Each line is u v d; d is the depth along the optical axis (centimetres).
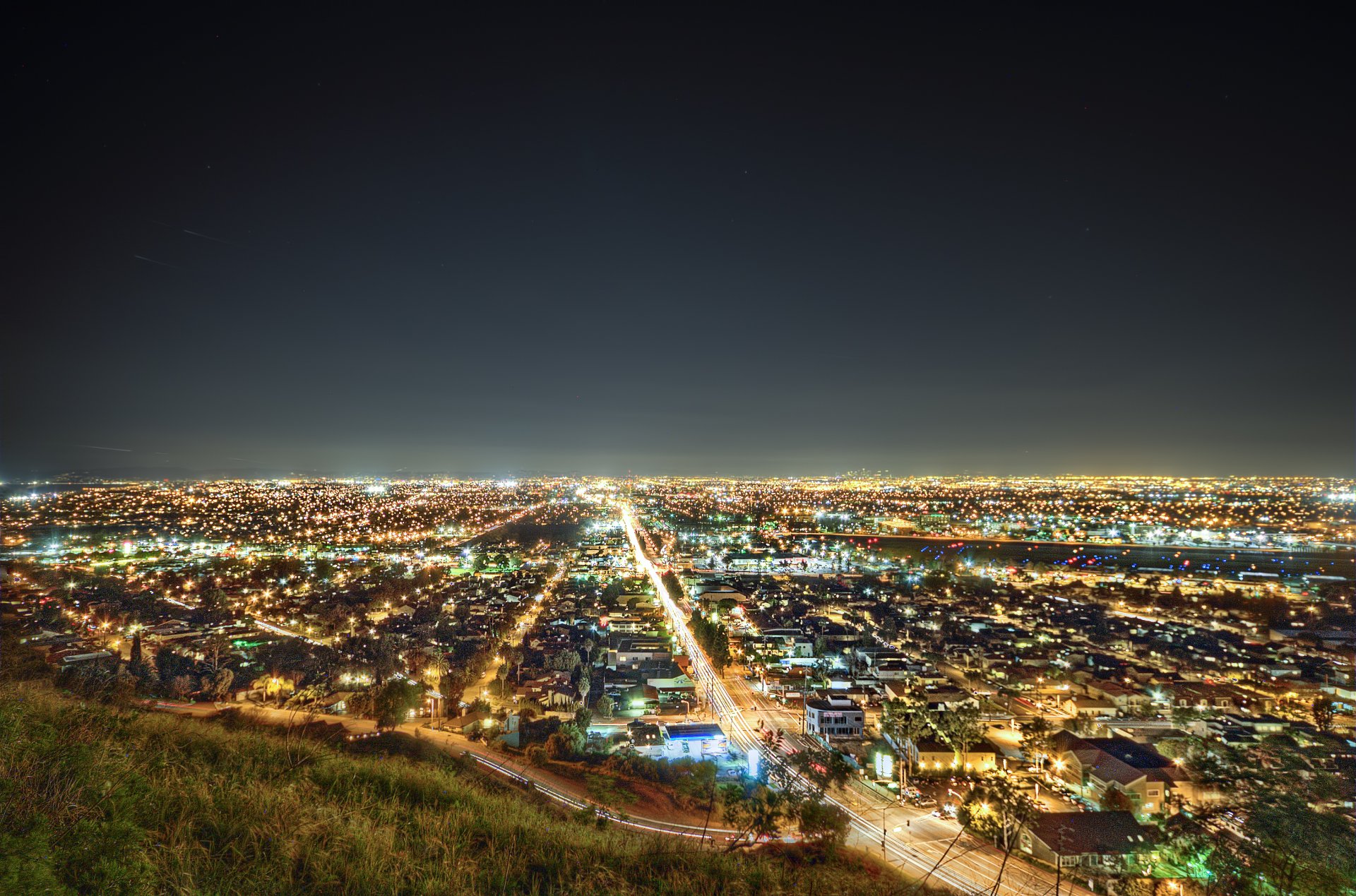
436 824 1534
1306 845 3294
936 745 5312
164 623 9506
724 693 7500
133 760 1459
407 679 6712
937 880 3425
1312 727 6022
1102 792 4581
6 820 969
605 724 6284
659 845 1752
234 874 1095
